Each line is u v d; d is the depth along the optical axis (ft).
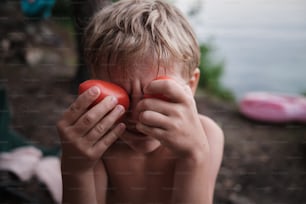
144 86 1.24
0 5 5.66
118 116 1.17
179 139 1.17
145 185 1.54
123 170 1.52
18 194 2.43
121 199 1.57
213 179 1.50
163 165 1.51
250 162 3.41
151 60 1.25
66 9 6.26
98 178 1.50
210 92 5.51
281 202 2.85
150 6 1.46
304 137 3.90
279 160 3.42
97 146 1.22
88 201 1.33
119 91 1.19
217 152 1.54
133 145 1.35
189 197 1.26
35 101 4.03
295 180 3.13
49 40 5.72
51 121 3.74
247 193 2.96
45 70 4.95
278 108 4.18
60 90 4.27
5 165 2.50
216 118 4.39
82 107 1.16
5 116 2.89
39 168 2.56
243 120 4.37
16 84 4.35
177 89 1.14
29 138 3.46
